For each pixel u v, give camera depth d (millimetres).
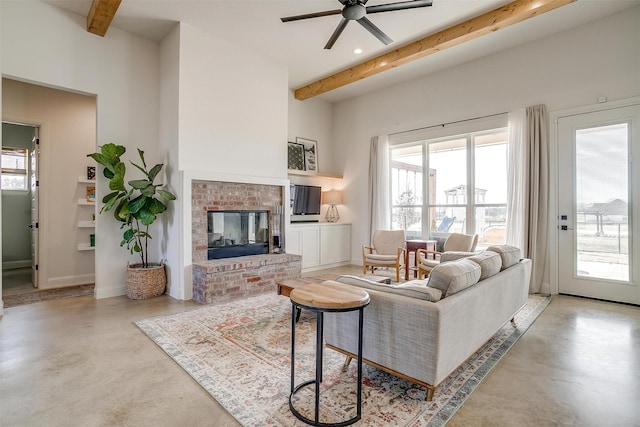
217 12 3680
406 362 1841
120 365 2238
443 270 1933
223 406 1777
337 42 4320
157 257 4348
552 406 1800
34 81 3477
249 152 4578
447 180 5293
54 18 3598
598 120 3857
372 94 6184
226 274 3846
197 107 4055
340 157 6727
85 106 4805
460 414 1725
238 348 2521
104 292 3951
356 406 1781
